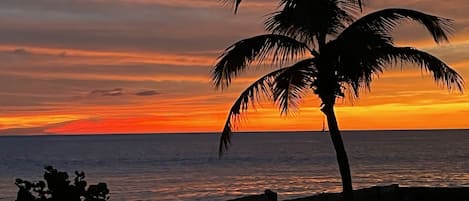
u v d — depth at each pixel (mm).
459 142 149875
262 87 11742
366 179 58344
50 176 8586
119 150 132125
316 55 11523
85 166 85062
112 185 59156
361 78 11414
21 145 181000
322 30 11086
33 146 169875
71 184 8742
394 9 11227
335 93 11492
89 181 63094
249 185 57500
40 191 8586
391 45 11266
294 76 11344
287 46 11430
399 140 171875
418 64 11148
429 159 84812
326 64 11445
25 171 79688
